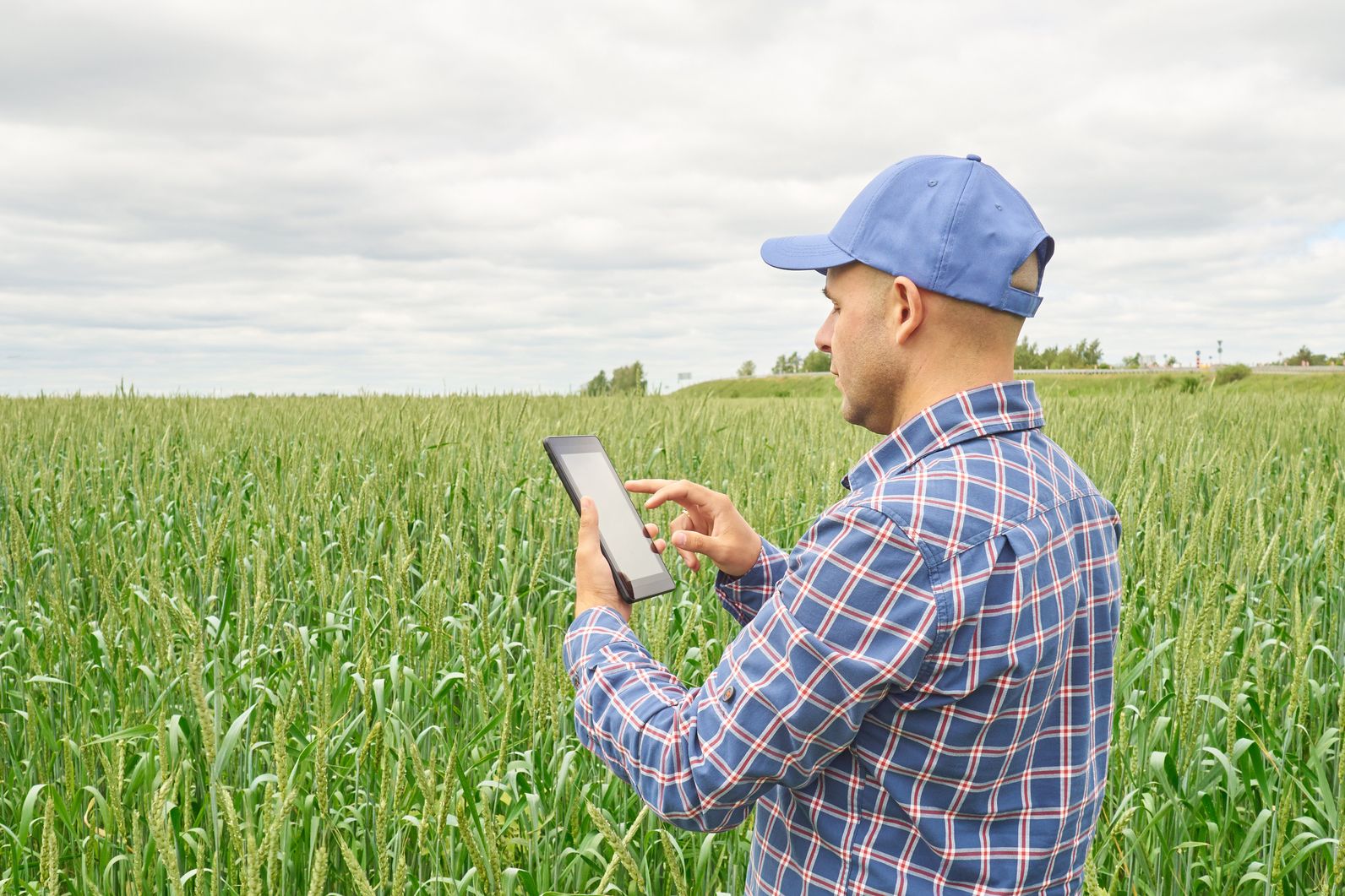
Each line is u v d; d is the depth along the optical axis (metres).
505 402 12.20
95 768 3.45
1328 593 4.55
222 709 3.24
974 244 1.30
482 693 3.02
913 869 1.28
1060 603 1.28
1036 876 1.29
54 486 6.10
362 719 3.31
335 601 4.24
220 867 2.47
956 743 1.22
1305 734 3.65
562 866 2.88
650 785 1.35
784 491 5.52
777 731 1.22
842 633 1.20
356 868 1.88
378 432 8.44
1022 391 1.37
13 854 2.78
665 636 2.76
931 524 1.20
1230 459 6.92
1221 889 3.01
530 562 5.38
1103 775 1.44
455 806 2.50
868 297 1.39
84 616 5.16
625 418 10.00
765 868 1.47
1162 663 3.71
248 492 7.09
